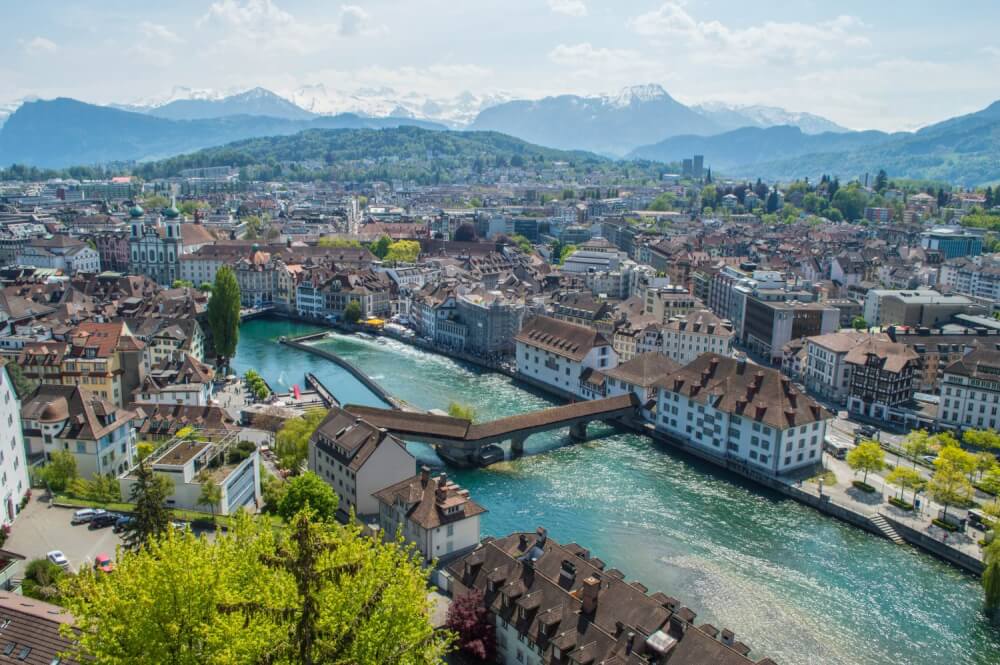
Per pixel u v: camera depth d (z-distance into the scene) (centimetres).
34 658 7569
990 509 14800
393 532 13612
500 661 10519
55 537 12325
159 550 6869
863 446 17275
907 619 12512
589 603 9869
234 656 5916
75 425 15150
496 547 11369
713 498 17062
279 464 17062
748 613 12519
